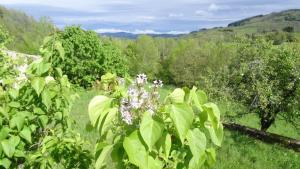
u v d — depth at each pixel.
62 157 4.84
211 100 18.50
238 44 19.11
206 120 2.97
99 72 29.72
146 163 2.69
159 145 2.87
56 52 4.70
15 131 4.26
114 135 2.93
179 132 2.71
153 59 63.38
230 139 15.72
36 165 4.65
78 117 16.73
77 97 4.96
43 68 4.40
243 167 12.55
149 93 2.95
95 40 29.53
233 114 19.28
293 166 13.35
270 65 17.42
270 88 16.67
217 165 12.38
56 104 4.33
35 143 4.91
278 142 16.70
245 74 17.81
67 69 28.48
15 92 4.26
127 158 2.92
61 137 4.77
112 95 3.06
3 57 6.56
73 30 29.06
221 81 18.66
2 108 4.05
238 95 18.09
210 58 47.91
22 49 58.53
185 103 2.79
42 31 62.94
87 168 4.95
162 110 2.90
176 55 54.69
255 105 17.50
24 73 4.75
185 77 51.94
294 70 16.94
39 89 4.19
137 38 66.75
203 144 2.92
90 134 12.46
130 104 2.86
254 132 17.69
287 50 17.22
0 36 11.41
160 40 69.44
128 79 3.17
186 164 3.05
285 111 17.34
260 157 13.75
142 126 2.70
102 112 2.92
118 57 31.38
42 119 4.38
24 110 4.48
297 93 16.86
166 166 3.08
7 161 4.16
